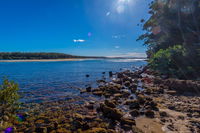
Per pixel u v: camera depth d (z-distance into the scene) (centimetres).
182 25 2286
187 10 2319
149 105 599
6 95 464
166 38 2573
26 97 823
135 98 754
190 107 565
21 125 435
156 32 3050
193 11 2228
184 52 1437
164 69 1470
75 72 2262
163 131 388
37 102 723
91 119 479
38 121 464
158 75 1449
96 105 659
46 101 740
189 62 1331
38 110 595
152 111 520
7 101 471
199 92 770
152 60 1892
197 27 2095
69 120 468
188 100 669
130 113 531
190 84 818
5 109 481
